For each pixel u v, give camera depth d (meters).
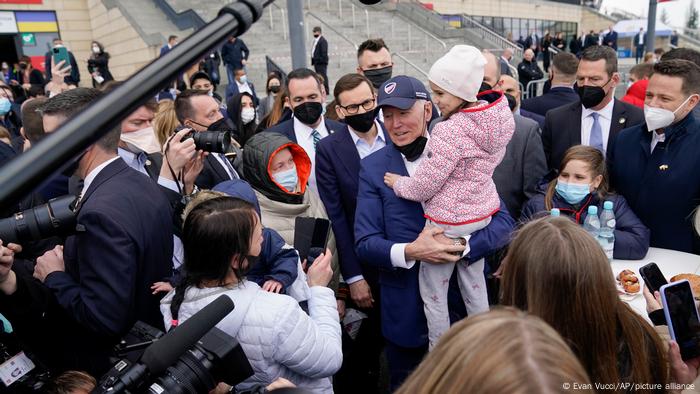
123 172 1.67
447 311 1.99
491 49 14.50
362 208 2.07
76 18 16.22
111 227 1.50
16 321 1.53
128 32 13.83
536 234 1.14
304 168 2.39
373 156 2.14
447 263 1.93
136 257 1.56
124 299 1.50
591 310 1.05
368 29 13.94
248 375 1.09
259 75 11.08
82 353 1.66
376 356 2.61
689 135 2.19
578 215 2.34
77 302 1.53
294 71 2.94
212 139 1.88
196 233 1.36
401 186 1.93
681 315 1.29
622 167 2.42
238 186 1.92
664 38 21.17
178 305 1.42
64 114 1.58
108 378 1.01
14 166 0.38
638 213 2.39
